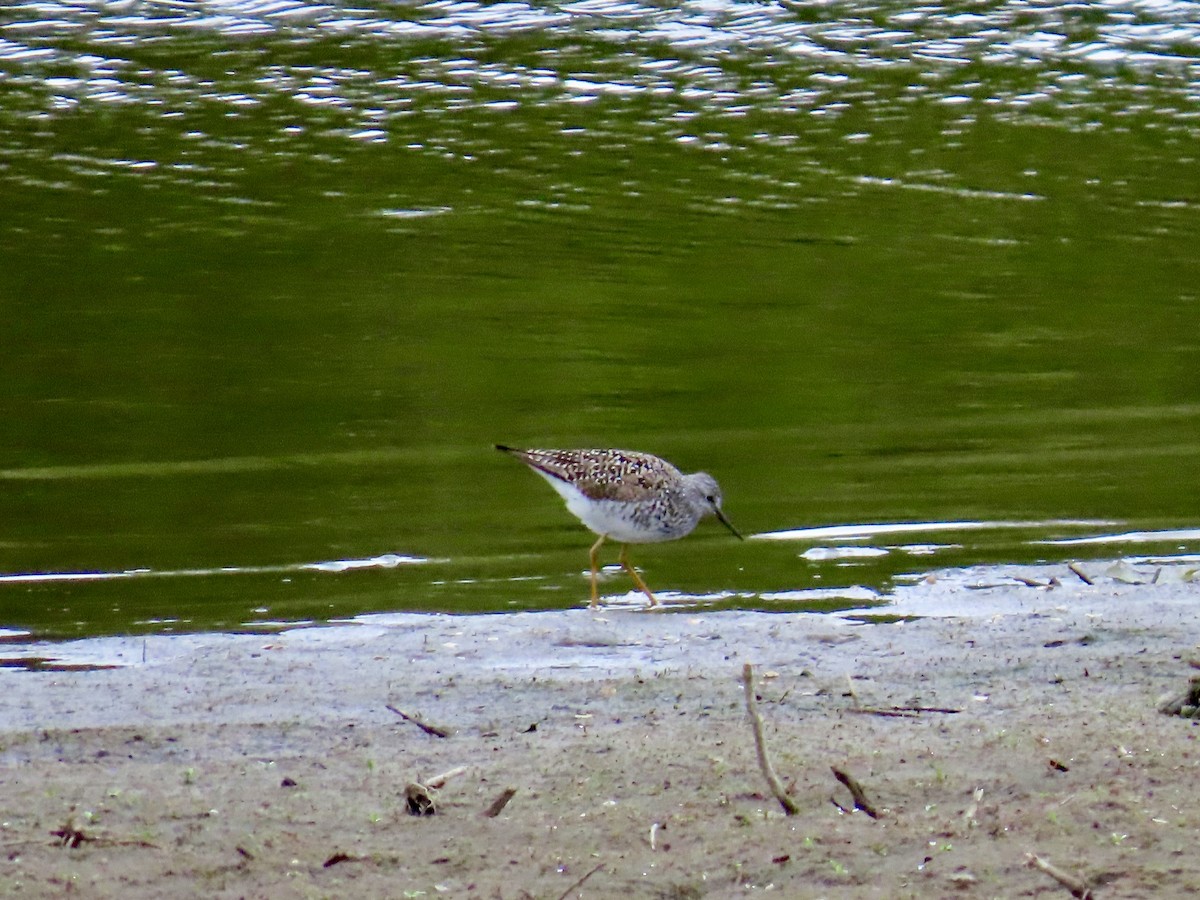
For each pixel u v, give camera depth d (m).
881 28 31.08
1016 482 15.76
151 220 24.20
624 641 11.43
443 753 8.94
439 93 28.36
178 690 10.24
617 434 17.36
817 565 13.48
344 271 22.77
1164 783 8.03
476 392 18.72
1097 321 21.20
